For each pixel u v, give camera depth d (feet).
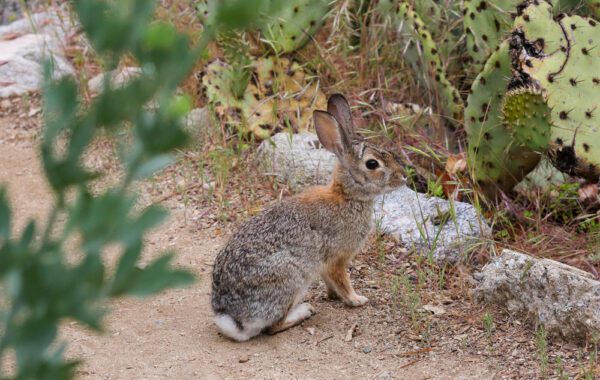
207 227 39.58
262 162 43.27
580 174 33.50
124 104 7.31
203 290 34.60
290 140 42.37
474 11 42.11
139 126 7.45
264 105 45.78
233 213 40.40
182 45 7.24
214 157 43.04
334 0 46.32
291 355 29.81
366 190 32.01
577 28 34.14
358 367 28.99
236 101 45.98
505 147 38.06
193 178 43.24
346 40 48.98
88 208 7.78
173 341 30.76
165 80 7.27
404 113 44.75
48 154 7.45
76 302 7.66
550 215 38.99
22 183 44.24
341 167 32.14
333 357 29.68
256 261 30.25
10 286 7.81
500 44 38.06
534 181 40.65
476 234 37.11
